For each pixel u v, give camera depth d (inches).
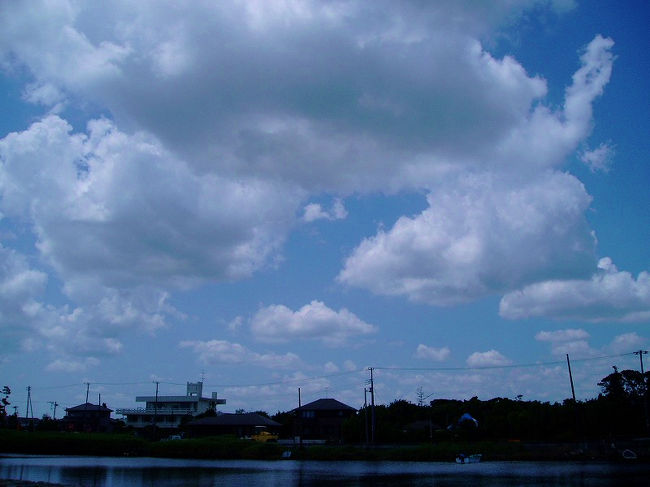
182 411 5403.5
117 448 3253.0
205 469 2209.6
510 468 2138.3
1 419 3986.2
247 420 4343.0
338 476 1878.7
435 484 1578.5
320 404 4505.4
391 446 3063.5
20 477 1819.6
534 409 3577.8
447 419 4520.2
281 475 1921.8
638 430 3368.6
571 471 1931.6
